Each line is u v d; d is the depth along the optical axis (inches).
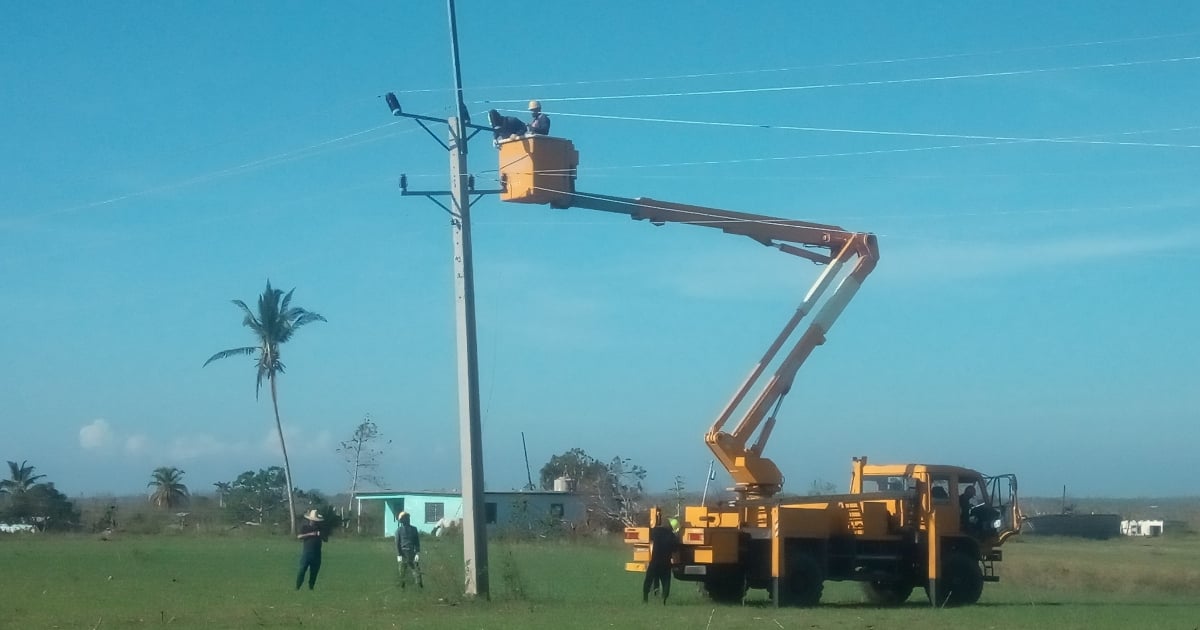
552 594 1098.1
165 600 1019.9
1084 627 845.8
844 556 1055.6
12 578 1302.9
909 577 1092.5
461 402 992.2
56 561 1652.3
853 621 868.6
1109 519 3646.7
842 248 1121.4
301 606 955.3
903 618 903.1
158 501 4379.9
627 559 1847.9
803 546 1040.2
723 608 974.4
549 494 2866.6
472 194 1002.1
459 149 995.9
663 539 1022.4
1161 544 3102.9
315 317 2957.7
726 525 1037.8
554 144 949.2
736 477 1058.1
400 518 1113.4
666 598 1027.3
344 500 3996.1
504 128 962.1
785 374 1084.5
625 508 2866.6
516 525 2719.0
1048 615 946.1
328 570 1494.8
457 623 815.7
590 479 3186.5
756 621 855.1
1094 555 2294.5
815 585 1024.2
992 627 836.6
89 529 3090.6
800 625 828.0
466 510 987.3
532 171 940.0
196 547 2160.4
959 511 1112.2
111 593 1098.1
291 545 2292.1
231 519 3378.4
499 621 831.7
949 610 999.0
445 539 2434.8
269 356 2910.9
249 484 3671.3
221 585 1210.6
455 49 996.6
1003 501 1140.5
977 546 1113.4
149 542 2415.1
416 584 1095.6
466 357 990.4
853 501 1072.8
